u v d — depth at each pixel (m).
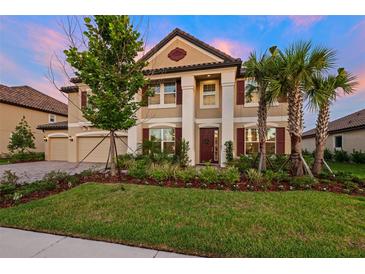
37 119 22.56
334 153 17.56
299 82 6.86
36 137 22.06
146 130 13.66
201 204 4.68
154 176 6.92
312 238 3.21
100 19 6.53
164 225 3.69
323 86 6.88
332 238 3.21
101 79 6.41
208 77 12.88
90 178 7.23
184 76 12.57
